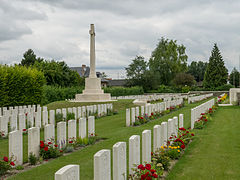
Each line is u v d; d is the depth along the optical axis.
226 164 6.15
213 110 17.36
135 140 5.06
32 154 6.66
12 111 13.72
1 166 5.71
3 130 10.08
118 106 22.09
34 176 5.55
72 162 6.56
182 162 6.39
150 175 4.53
